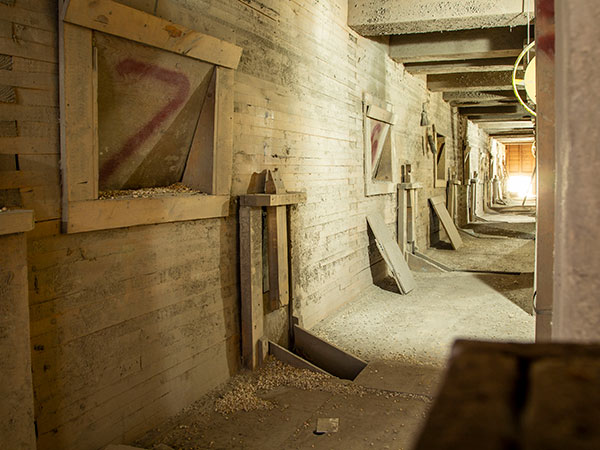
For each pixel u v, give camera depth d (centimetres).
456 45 746
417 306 615
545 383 39
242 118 395
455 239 1096
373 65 700
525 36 710
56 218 257
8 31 233
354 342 486
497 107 1439
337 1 573
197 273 356
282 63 450
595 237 97
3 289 212
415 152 955
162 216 317
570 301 102
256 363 405
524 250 1052
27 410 224
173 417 334
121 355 296
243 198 389
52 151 254
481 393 38
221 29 365
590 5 96
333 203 573
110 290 288
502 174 3119
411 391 363
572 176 100
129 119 306
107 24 262
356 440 299
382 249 676
